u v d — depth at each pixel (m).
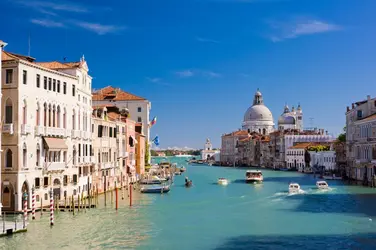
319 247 33.44
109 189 68.75
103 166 64.69
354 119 91.25
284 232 38.78
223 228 40.81
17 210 42.94
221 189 82.06
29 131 44.12
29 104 44.62
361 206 53.62
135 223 42.72
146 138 112.69
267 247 33.72
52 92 48.78
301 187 81.94
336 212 49.19
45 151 47.41
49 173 47.84
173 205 56.31
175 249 33.16
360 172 87.88
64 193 51.09
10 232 35.56
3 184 43.03
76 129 54.00
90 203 53.84
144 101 113.31
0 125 39.50
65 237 35.75
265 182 100.25
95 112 64.12
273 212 50.12
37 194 45.72
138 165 91.69
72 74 53.78
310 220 44.31
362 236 36.66
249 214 48.88
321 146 145.38
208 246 34.12
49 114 48.44
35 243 33.44
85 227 39.88
